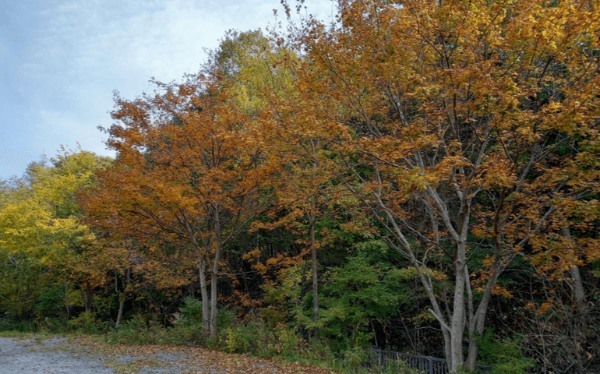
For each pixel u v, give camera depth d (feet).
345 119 33.19
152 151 43.01
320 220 48.55
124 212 41.65
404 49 28.17
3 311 76.84
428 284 36.70
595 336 34.71
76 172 68.18
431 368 37.99
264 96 37.19
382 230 48.75
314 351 37.50
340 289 47.26
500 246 31.99
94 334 56.70
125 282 71.26
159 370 31.01
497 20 24.82
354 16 28.60
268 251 65.82
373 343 54.54
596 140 23.22
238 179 43.14
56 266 65.92
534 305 36.29
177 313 69.31
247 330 42.68
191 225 48.37
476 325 36.55
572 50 25.16
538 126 23.98
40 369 31.40
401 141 27.09
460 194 30.40
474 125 30.30
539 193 32.17
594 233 38.17
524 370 33.68
